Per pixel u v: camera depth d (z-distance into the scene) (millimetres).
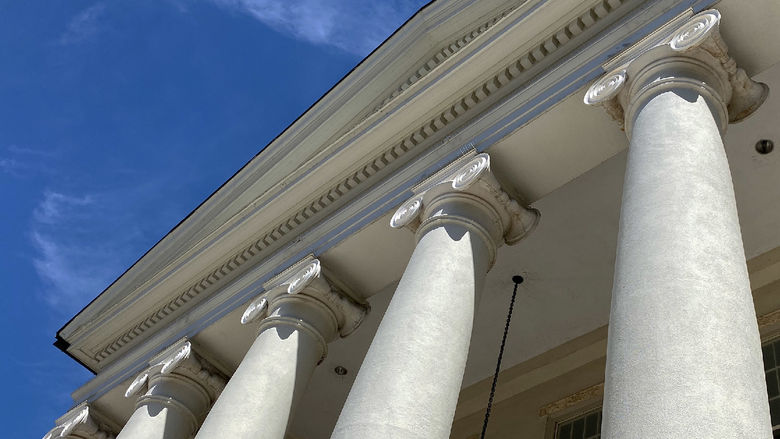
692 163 10094
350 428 10516
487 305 20188
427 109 16406
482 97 15797
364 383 11125
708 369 7453
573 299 19375
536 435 19281
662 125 10844
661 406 7230
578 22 14508
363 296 16922
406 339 11508
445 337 11641
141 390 19297
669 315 8117
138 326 22422
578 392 19219
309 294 16312
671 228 9188
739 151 16484
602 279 18828
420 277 12562
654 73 11914
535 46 15023
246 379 14984
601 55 13617
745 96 11945
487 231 13562
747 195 16922
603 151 13656
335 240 16781
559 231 18531
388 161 17250
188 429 18453
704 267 8602
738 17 12031
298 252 17844
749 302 8492
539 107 14016
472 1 19672
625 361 7984
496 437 20094
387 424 10391
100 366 23703
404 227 14805
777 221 17016
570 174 14039
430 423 10602
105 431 21484
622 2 14062
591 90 12812
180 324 20484
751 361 7707
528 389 20438
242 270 20047
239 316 18531
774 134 16109
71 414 22109
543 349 20500
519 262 19234
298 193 18625
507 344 20719
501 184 14172
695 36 11750
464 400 21469
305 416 23781
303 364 15453
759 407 7254
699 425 6922
